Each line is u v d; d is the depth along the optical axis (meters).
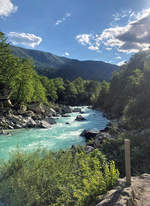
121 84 50.16
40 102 45.41
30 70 39.19
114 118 33.28
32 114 32.34
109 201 3.62
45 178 5.90
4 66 31.27
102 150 11.02
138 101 21.03
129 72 55.16
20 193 5.46
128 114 22.48
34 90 41.22
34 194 5.37
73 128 24.22
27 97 36.88
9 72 31.92
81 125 26.77
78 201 4.45
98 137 15.54
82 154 7.27
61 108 53.16
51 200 5.43
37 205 5.26
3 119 24.78
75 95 93.19
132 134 13.12
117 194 3.87
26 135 19.56
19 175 5.92
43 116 34.62
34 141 16.89
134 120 18.56
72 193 5.09
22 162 6.63
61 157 7.21
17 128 23.53
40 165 6.46
